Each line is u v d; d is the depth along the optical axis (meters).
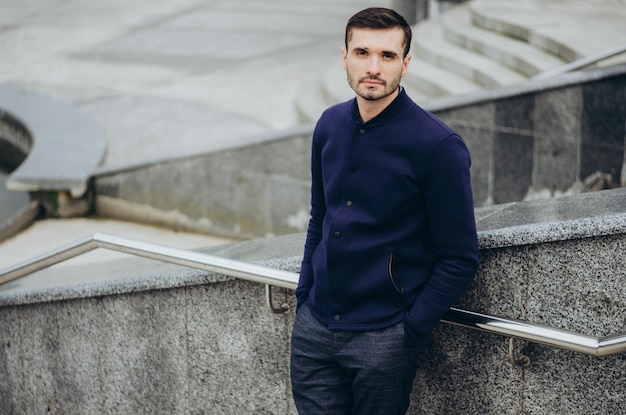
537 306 2.80
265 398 3.51
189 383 3.71
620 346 2.54
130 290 3.74
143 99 12.39
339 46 15.38
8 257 7.80
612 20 9.95
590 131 6.71
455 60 9.80
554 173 6.93
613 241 2.64
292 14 18.72
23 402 4.45
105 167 8.69
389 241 2.57
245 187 7.99
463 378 3.05
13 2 20.48
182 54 15.19
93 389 4.10
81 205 8.77
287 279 3.05
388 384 2.65
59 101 11.52
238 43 15.92
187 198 8.32
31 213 8.68
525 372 2.94
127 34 16.97
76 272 4.28
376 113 2.54
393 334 2.60
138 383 3.90
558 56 8.91
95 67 14.44
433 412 3.15
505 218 2.89
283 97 12.17
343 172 2.61
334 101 10.23
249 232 8.07
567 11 10.59
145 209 8.57
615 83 6.48
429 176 2.47
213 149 8.05
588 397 2.87
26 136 10.55
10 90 12.02
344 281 2.64
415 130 2.48
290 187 7.73
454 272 2.49
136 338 3.84
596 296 2.70
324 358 2.74
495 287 2.85
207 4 20.02
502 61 9.48
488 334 2.96
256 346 3.46
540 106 6.88
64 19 18.52
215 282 3.48
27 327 4.30
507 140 7.05
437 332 3.05
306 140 7.55
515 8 10.84
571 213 2.77
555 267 2.74
